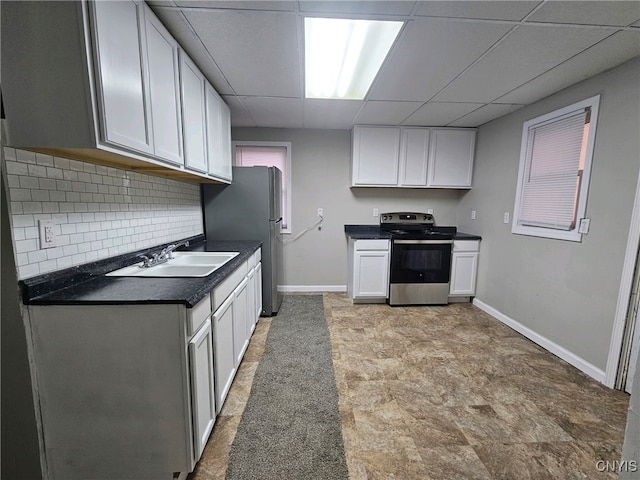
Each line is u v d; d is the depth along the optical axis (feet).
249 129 12.42
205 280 4.88
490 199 11.07
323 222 13.16
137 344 3.99
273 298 10.51
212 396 5.04
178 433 4.19
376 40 5.78
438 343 8.63
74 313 3.87
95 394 4.05
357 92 8.46
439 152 12.07
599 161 6.90
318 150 12.75
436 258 11.57
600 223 6.84
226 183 9.87
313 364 7.44
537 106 8.87
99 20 3.43
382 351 8.13
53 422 4.04
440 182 12.21
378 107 9.59
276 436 5.15
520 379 6.88
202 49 6.03
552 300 8.17
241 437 5.12
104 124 3.53
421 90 8.15
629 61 6.28
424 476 4.44
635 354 6.26
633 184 6.18
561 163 8.03
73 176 4.48
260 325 9.78
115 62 3.74
